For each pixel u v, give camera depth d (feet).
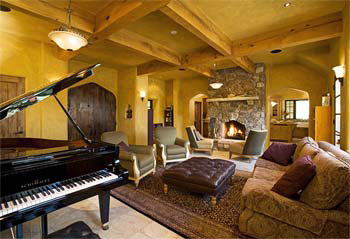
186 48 15.37
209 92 24.06
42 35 12.78
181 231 6.60
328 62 14.79
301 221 5.21
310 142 9.59
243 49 13.46
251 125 20.99
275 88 20.65
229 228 6.75
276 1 8.87
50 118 14.46
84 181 5.78
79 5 9.36
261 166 10.02
